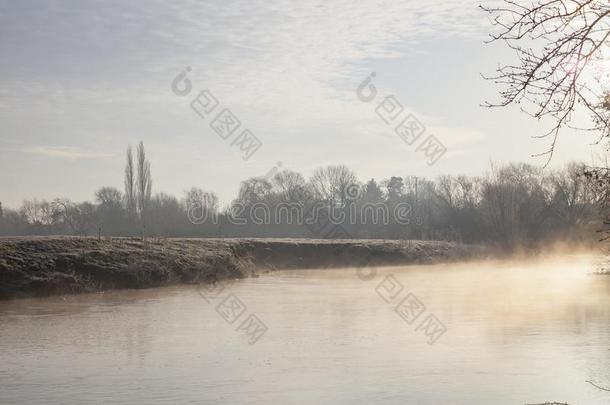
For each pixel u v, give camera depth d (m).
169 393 16.22
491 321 27.50
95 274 40.28
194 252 49.00
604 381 17.11
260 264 58.69
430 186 102.25
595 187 11.27
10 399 15.84
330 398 15.70
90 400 15.70
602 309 31.00
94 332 25.06
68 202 99.25
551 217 80.19
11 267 37.84
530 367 18.75
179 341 23.22
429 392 16.19
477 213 83.94
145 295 37.66
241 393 16.17
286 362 19.66
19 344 22.70
